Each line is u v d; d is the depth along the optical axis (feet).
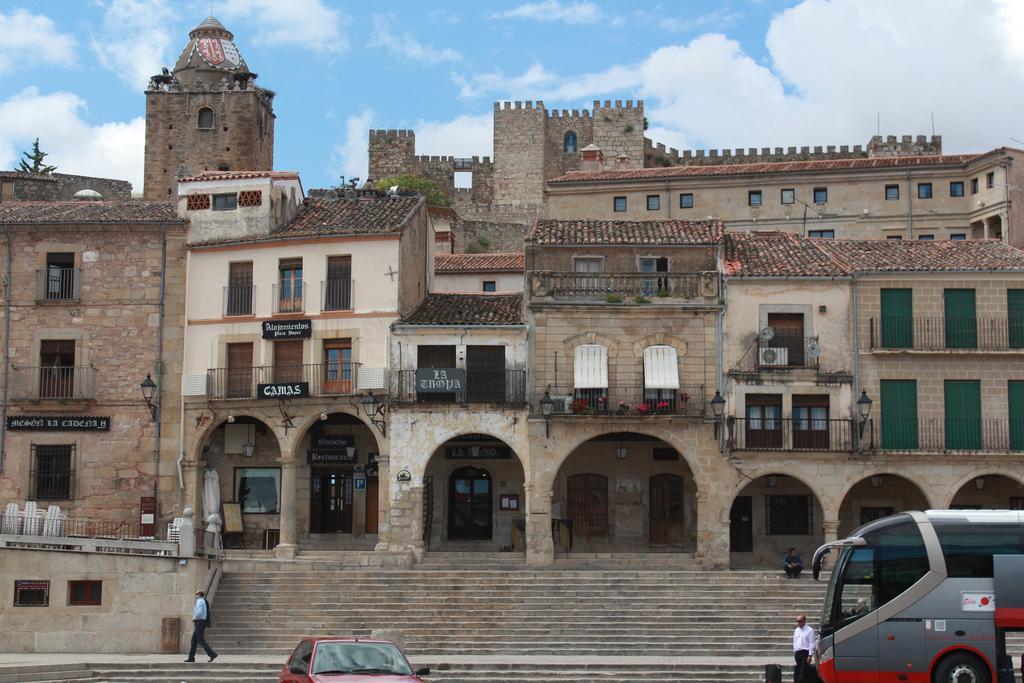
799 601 136.87
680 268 161.07
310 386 158.40
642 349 156.56
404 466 154.92
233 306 163.12
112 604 133.18
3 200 208.33
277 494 165.58
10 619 133.80
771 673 99.14
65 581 133.90
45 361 165.27
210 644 131.54
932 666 96.84
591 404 154.51
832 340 156.66
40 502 161.58
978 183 228.63
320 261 161.38
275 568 145.79
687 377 156.15
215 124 298.56
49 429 162.71
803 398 156.15
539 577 142.31
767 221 236.84
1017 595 96.63
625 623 132.46
